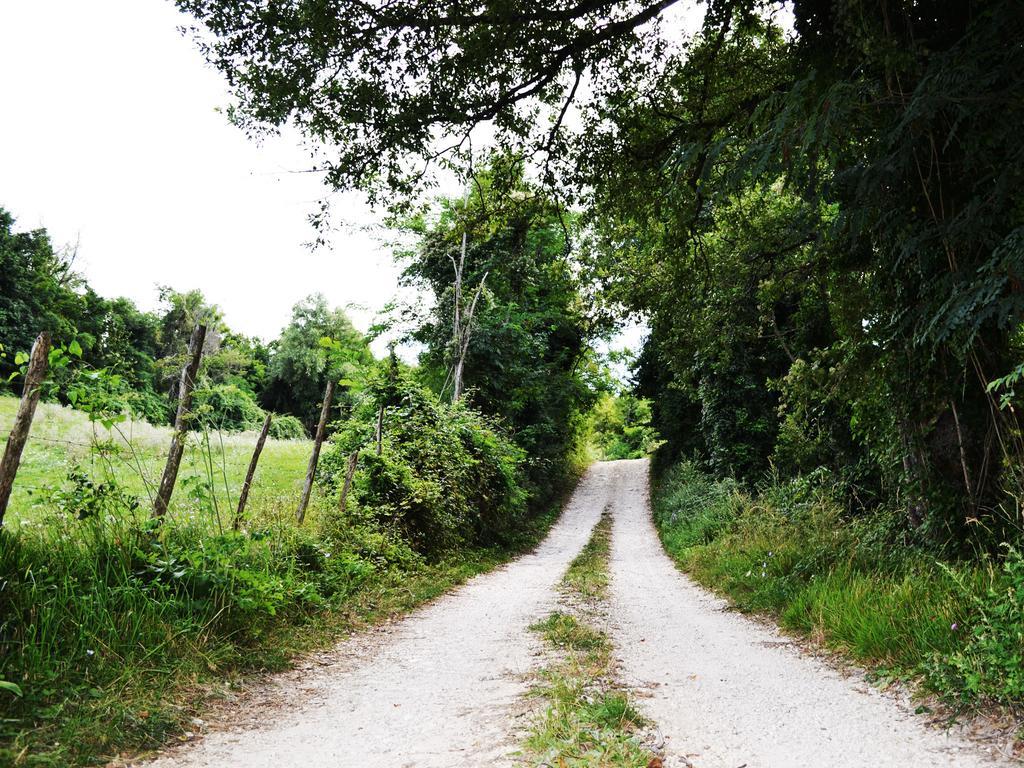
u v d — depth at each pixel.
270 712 4.43
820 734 3.73
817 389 11.37
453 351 29.23
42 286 39.59
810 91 6.55
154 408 8.76
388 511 12.52
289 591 7.02
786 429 17.92
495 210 13.33
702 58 10.69
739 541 13.46
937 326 6.82
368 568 9.73
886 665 4.98
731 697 4.54
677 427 33.06
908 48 6.38
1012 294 5.37
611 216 12.97
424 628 7.75
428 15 9.23
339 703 4.66
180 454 6.38
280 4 9.04
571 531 27.47
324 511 10.80
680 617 8.55
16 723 3.48
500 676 5.27
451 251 30.36
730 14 9.67
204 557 5.89
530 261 28.95
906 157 6.29
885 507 9.89
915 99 5.77
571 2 9.27
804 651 6.17
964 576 5.46
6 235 41.00
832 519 11.16
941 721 3.83
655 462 43.12
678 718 4.04
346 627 7.32
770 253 12.17
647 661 5.83
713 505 20.86
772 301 13.10
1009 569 4.34
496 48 9.48
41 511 5.77
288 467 17.12
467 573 13.30
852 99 6.07
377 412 16.16
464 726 3.97
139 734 3.71
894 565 7.61
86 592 4.91
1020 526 6.36
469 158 11.62
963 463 7.21
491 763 3.27
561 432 40.69
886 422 8.85
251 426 9.04
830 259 10.46
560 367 38.56
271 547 7.93
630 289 14.99
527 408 34.28
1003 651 3.95
